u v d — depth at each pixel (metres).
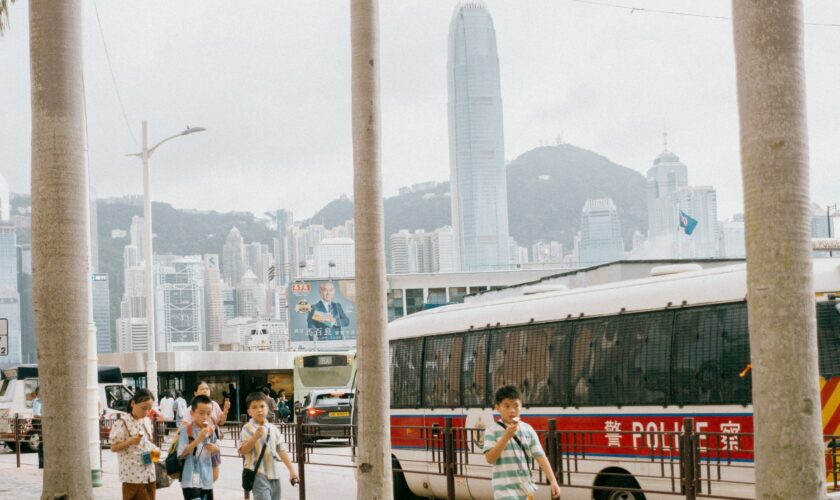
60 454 11.46
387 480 12.81
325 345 86.19
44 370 11.55
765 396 7.33
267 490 12.36
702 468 12.81
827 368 11.87
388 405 12.93
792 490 7.19
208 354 60.34
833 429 11.79
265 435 12.45
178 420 37.25
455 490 17.59
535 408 15.57
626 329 14.16
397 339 19.48
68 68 11.88
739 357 12.48
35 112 11.81
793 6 7.54
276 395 60.00
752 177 7.49
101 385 39.94
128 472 12.67
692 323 13.17
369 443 12.78
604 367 14.41
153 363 41.91
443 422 17.89
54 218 11.64
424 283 82.50
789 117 7.45
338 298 86.81
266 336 84.62
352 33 13.21
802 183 7.44
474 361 17.17
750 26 7.55
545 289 17.00
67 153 11.77
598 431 14.29
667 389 13.39
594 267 29.73
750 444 12.20
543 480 15.05
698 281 13.28
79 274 11.73
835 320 12.00
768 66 7.48
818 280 12.11
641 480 13.64
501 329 16.62
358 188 13.04
